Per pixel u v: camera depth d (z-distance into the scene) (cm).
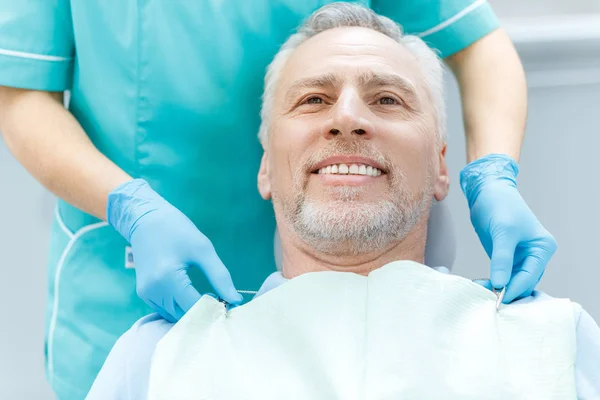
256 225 141
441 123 130
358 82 121
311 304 108
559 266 184
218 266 121
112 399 108
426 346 103
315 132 118
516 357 104
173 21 130
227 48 132
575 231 184
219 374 103
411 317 105
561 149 182
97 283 137
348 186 114
